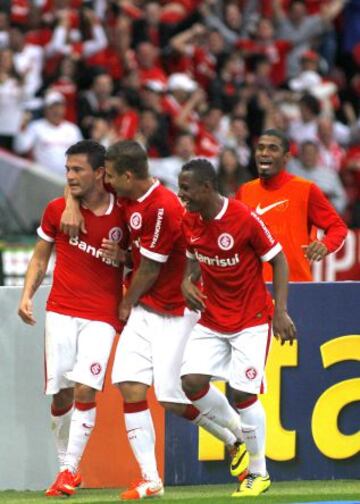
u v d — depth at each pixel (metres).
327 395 25.58
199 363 22.72
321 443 25.58
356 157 53.44
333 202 49.88
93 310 23.28
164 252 22.97
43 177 47.25
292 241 26.45
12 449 24.48
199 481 25.09
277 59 58.75
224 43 58.47
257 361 22.55
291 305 25.39
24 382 24.55
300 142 51.94
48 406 24.58
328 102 57.88
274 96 56.41
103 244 23.25
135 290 23.14
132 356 23.22
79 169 23.06
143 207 22.81
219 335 22.77
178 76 52.28
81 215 23.17
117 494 23.75
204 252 22.41
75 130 49.53
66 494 23.19
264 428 22.89
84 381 22.98
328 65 61.22
